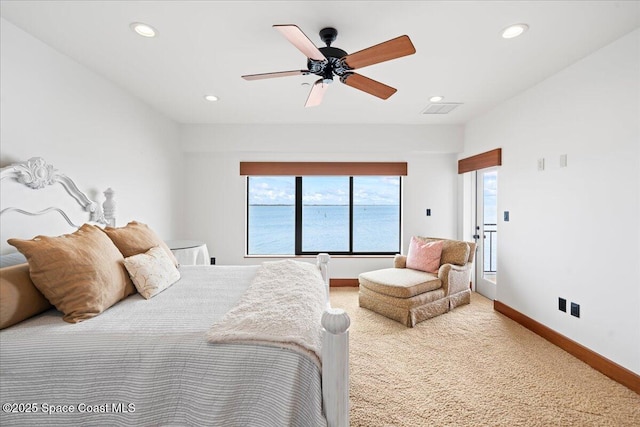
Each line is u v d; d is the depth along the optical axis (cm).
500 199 329
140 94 298
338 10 168
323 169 434
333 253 455
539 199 272
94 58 224
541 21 178
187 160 427
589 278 222
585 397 184
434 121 396
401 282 307
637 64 188
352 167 436
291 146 409
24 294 129
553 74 254
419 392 190
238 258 436
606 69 207
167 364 108
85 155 237
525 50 214
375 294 325
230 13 172
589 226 222
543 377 206
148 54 219
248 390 106
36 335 117
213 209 431
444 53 218
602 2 161
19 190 178
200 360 109
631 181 192
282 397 102
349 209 460
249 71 248
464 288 351
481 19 177
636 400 181
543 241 267
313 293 166
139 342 113
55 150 210
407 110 350
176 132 396
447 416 168
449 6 164
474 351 242
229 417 105
